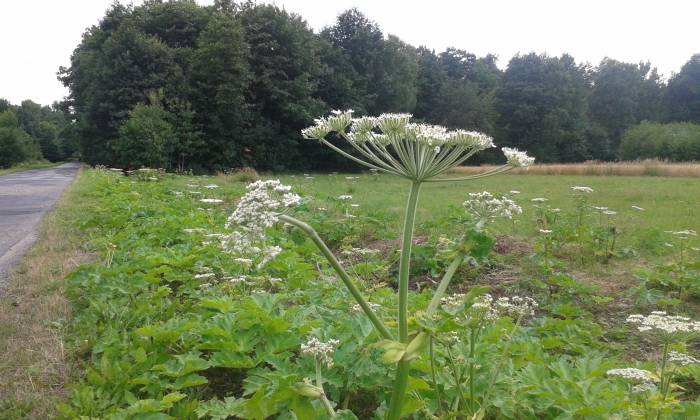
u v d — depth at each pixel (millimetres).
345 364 3271
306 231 2324
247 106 43000
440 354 3354
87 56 47344
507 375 3244
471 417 2541
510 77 76812
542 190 21203
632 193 17906
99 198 14195
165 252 6832
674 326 2975
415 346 2064
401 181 29266
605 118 89500
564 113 73500
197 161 41344
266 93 45906
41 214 12781
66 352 4129
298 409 2270
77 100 53469
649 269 7047
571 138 75312
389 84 54469
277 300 4266
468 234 2592
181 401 3406
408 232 2416
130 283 5270
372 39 54531
